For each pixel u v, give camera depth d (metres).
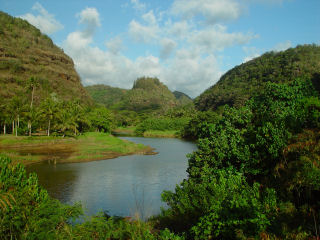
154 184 23.86
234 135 15.50
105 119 88.06
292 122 14.68
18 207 7.82
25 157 34.25
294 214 8.62
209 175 13.89
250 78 151.25
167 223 11.59
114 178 25.97
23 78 116.25
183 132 85.44
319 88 70.19
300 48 152.12
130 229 9.35
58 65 153.50
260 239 6.89
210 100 147.38
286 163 11.99
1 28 136.50
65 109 69.06
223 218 7.63
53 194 20.28
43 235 7.67
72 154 39.84
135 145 53.12
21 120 62.62
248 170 13.59
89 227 9.12
